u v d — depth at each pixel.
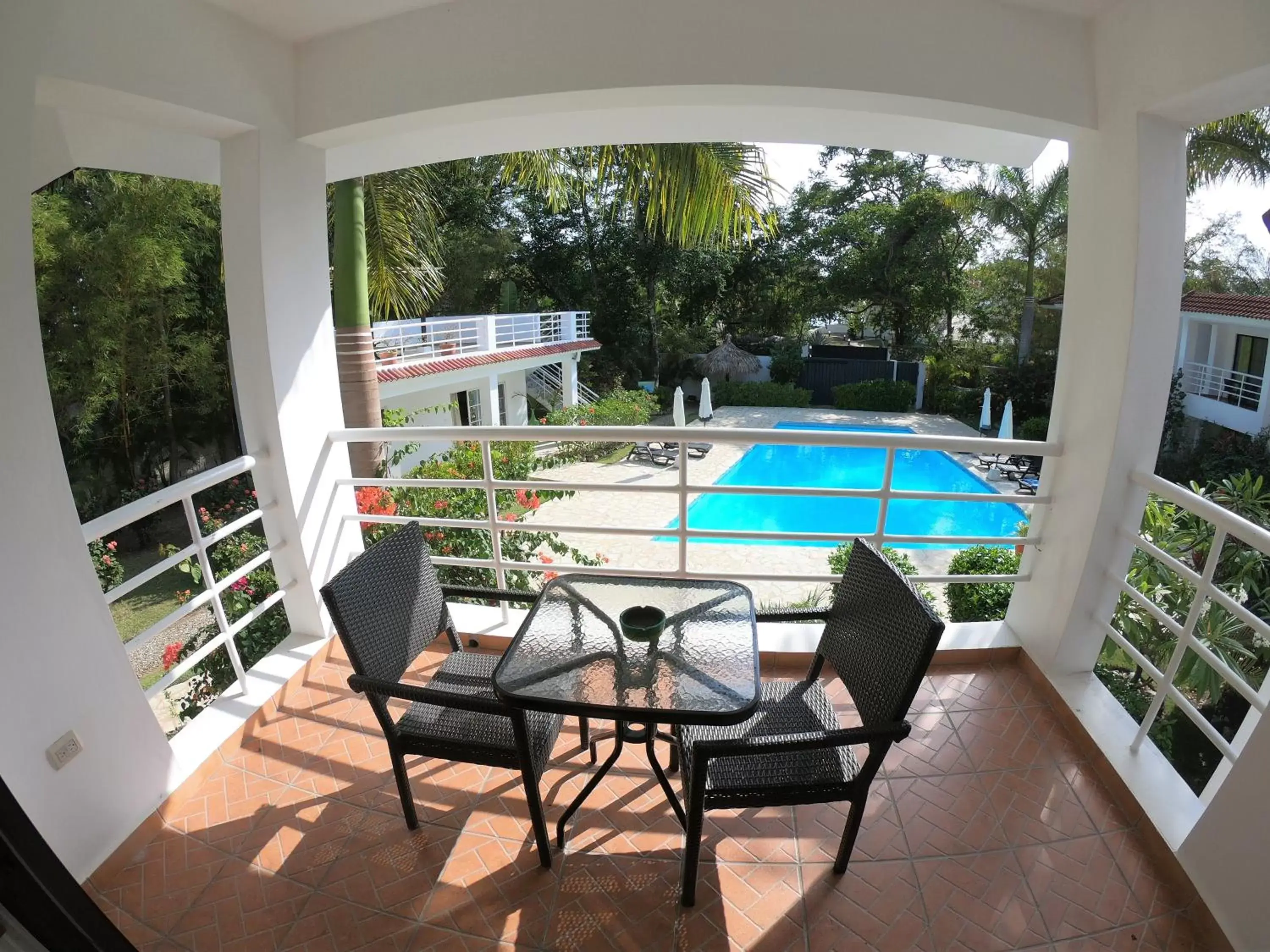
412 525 2.15
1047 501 2.58
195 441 10.23
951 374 15.16
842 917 1.71
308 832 2.00
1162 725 3.77
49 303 8.58
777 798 1.66
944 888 1.78
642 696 1.60
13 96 1.59
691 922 1.70
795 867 1.85
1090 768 2.20
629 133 2.85
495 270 16.98
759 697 1.60
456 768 2.25
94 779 1.84
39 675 1.70
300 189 2.61
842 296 17.39
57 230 8.18
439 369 9.52
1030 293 14.90
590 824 2.01
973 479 10.41
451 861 1.89
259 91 2.35
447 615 2.21
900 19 2.13
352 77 2.43
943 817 2.01
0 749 1.61
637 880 1.82
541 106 2.36
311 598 2.86
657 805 2.07
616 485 2.72
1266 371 8.83
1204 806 1.92
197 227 9.35
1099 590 2.43
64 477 1.75
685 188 4.19
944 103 2.20
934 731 2.38
